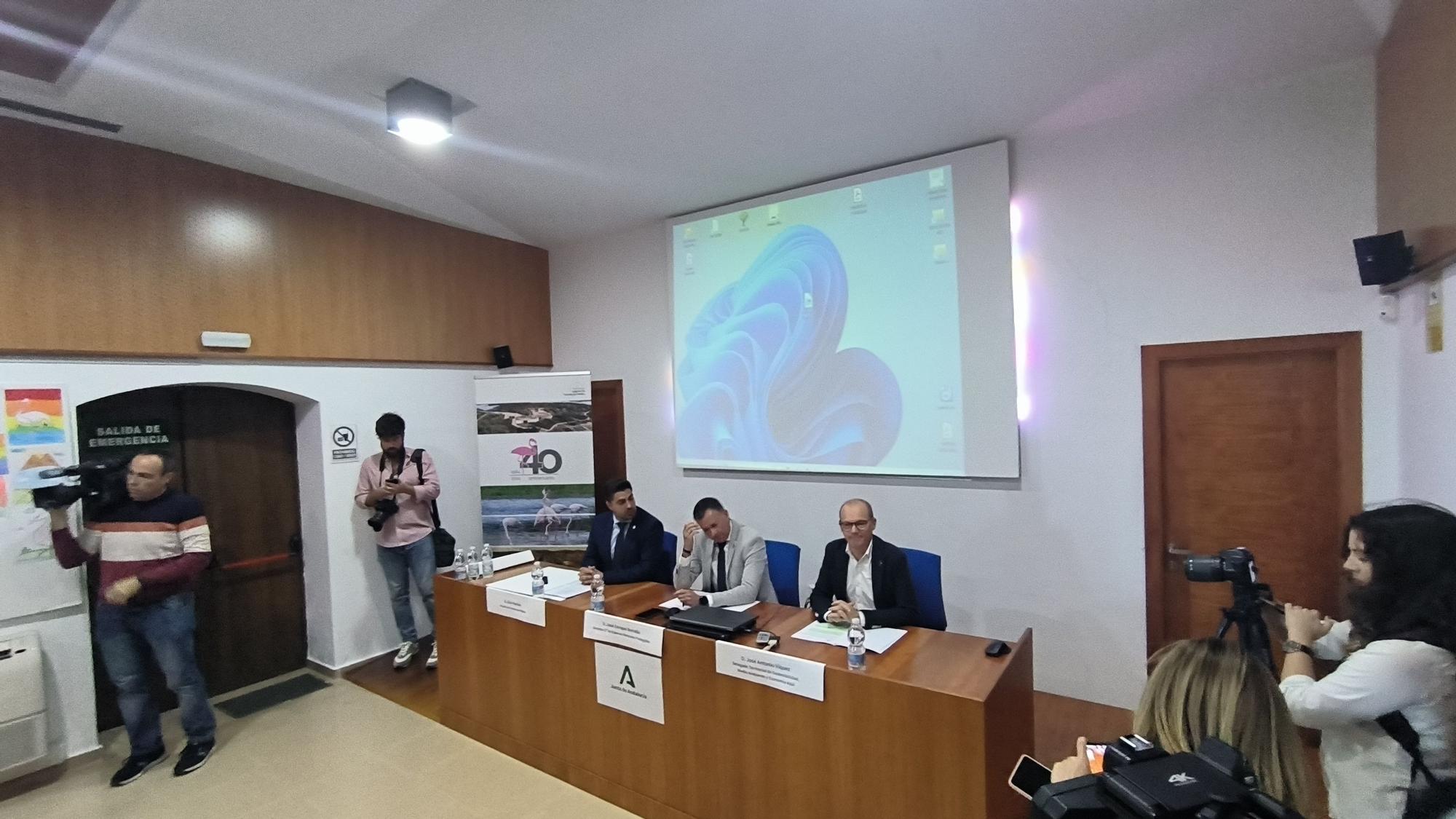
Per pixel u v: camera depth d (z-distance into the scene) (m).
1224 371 2.94
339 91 3.03
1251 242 2.85
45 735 2.91
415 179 4.20
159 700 3.63
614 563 3.45
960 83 2.91
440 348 4.61
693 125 3.33
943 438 3.55
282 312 3.79
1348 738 1.36
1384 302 2.59
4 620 2.87
